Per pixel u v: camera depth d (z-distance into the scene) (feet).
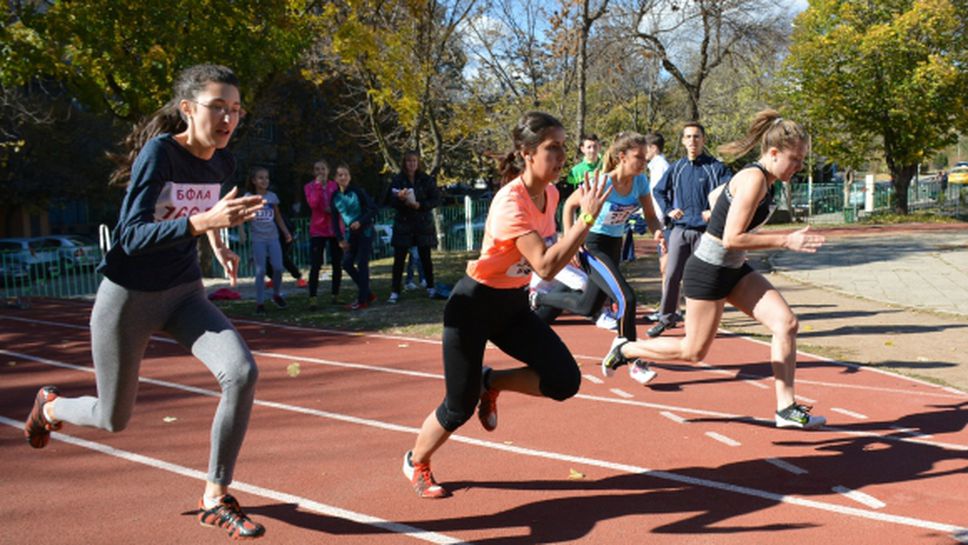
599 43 76.23
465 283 12.12
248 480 13.97
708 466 14.43
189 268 11.48
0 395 21.13
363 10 59.41
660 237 22.79
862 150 99.86
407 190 36.27
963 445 15.38
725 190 15.42
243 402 10.96
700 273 15.80
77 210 130.21
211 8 48.44
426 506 12.74
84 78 49.83
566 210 21.01
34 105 84.53
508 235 11.46
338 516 12.37
